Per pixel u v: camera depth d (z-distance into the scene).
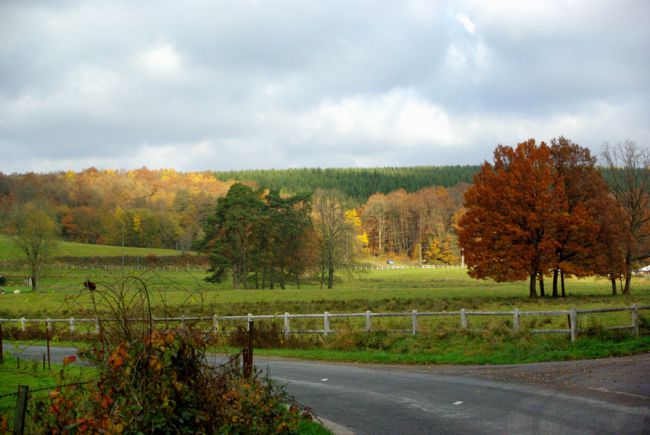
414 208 159.50
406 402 12.62
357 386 14.98
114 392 7.24
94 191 158.88
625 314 29.14
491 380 15.19
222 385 8.52
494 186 52.31
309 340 25.66
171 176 187.50
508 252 50.62
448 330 23.45
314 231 84.00
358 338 24.33
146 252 125.12
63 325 30.30
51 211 88.44
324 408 12.17
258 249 83.88
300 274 85.19
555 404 11.67
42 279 74.31
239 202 79.38
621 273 51.91
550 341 21.12
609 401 11.70
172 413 7.29
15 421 6.86
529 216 50.06
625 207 56.81
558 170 52.75
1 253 101.38
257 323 27.81
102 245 132.62
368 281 93.19
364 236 142.88
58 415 7.10
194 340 7.81
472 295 57.38
